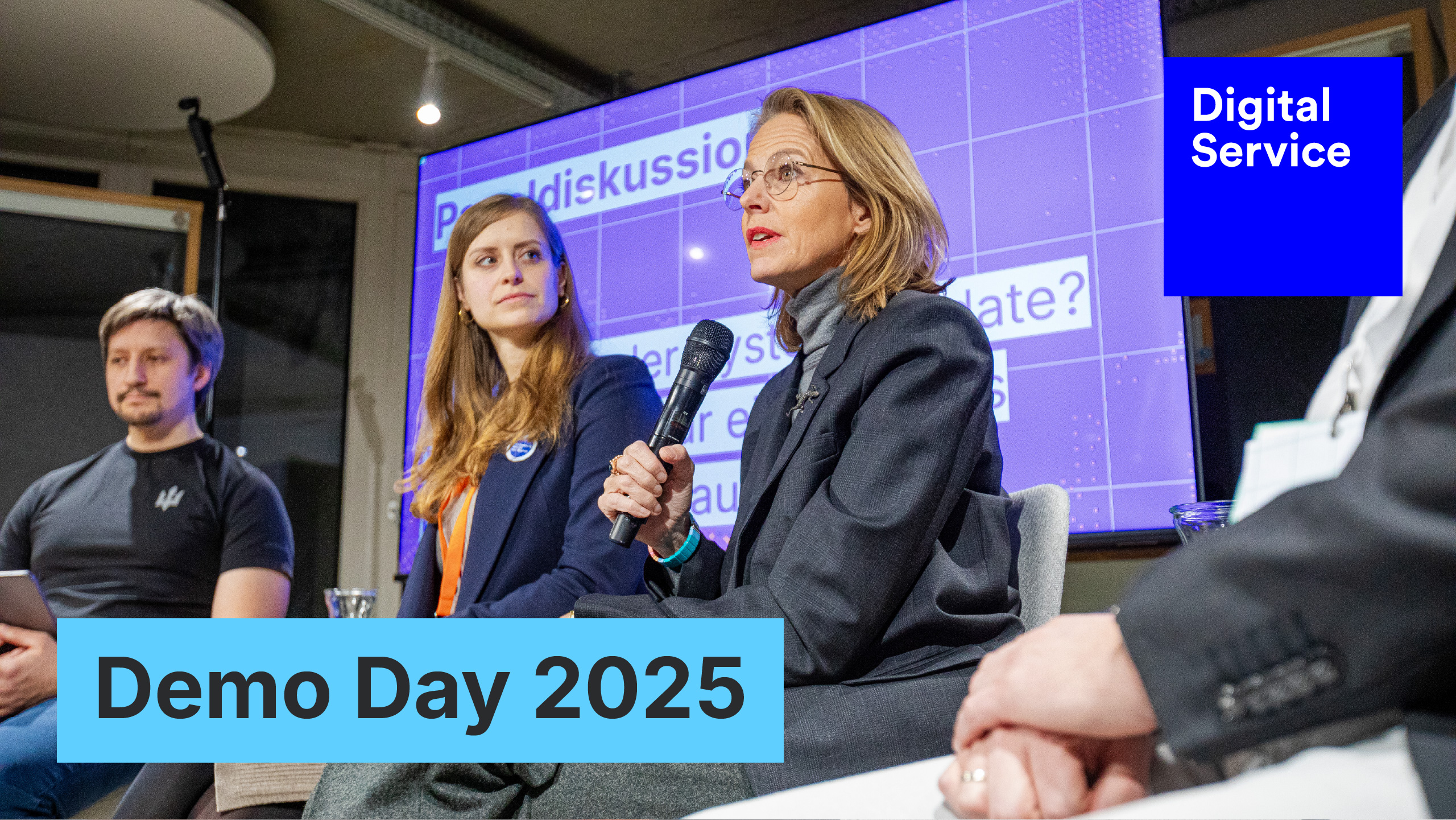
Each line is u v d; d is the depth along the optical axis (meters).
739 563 1.24
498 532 2.08
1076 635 0.52
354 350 4.64
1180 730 0.46
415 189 4.80
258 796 1.36
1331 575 0.42
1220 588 0.46
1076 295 2.70
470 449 2.28
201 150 3.91
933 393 1.15
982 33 2.95
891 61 3.09
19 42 3.64
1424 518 0.40
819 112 1.46
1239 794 0.41
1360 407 0.62
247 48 3.72
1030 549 1.35
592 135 3.67
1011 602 1.21
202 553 2.81
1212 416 2.69
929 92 3.00
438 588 2.27
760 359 3.16
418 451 2.44
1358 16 2.71
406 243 4.75
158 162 4.50
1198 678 0.46
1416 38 2.62
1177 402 2.54
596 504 2.04
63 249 3.81
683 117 3.48
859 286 1.34
